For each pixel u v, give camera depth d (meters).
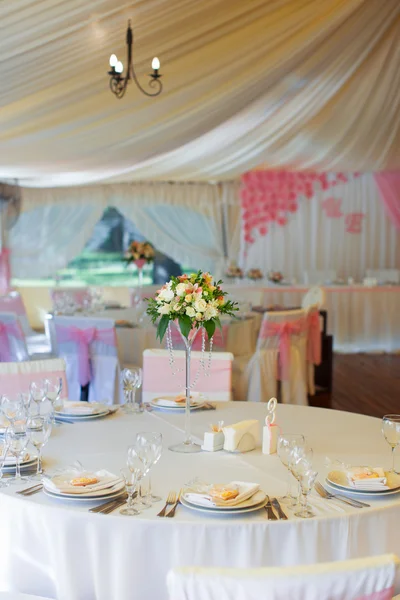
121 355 5.49
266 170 11.14
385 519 2.04
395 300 10.20
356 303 10.15
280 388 5.60
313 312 5.93
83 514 1.97
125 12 4.46
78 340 5.18
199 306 2.56
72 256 11.45
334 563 1.41
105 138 6.33
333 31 5.81
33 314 11.48
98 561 1.96
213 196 11.64
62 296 7.91
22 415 2.50
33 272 11.45
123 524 1.94
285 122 8.33
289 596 1.36
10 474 2.33
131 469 1.97
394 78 7.59
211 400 3.60
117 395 5.23
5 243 11.02
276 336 5.39
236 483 2.14
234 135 8.54
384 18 6.20
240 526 1.92
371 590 1.40
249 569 1.39
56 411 3.01
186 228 11.81
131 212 11.61
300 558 1.94
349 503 2.08
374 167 10.62
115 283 12.13
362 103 8.13
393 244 11.45
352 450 2.62
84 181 10.47
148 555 1.94
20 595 1.98
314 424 2.99
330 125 8.80
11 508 2.08
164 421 3.00
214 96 5.95
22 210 11.13
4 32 4.25
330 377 7.24
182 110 6.07
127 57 5.05
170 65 5.47
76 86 5.29
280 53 5.71
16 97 5.14
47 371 3.49
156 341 5.78
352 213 11.37
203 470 2.37
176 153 9.39
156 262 12.24
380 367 8.89
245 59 5.64
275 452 2.58
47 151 6.51
